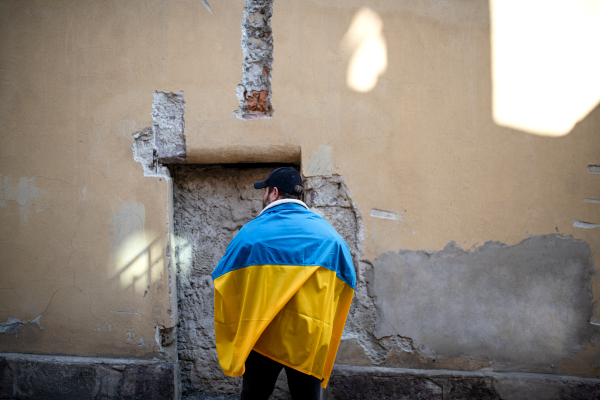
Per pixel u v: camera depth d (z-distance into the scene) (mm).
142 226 2898
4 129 2936
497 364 2908
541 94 2887
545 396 2846
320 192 2885
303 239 1965
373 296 2908
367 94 2871
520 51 2893
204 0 2865
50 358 2916
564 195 2895
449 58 2883
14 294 2953
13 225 2947
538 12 2883
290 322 1894
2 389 2916
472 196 2895
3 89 2930
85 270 2924
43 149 2928
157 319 2902
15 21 2916
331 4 2863
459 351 2914
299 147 2875
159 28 2877
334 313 2039
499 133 2893
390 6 2873
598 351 2885
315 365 1928
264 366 2021
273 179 2215
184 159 2914
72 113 2912
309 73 2863
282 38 2857
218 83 2871
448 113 2885
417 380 2873
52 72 2914
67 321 2938
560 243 2893
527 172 2895
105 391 2896
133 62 2887
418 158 2883
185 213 3080
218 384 3064
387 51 2873
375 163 2875
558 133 2893
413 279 2904
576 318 2896
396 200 2885
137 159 2895
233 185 3096
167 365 2893
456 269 2904
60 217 2926
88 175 2912
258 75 2887
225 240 3090
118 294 2918
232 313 2014
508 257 2902
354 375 2871
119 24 2885
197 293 3072
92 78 2900
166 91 2881
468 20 2887
